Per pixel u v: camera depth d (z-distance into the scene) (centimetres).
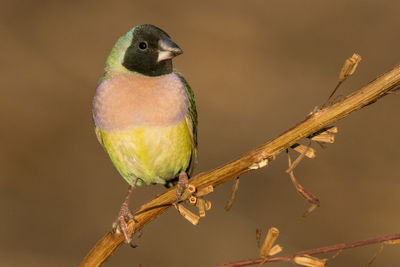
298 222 1256
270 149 432
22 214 1281
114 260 1134
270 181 1375
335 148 1466
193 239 1203
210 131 1542
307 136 429
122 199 1340
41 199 1334
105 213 1297
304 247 1173
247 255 1153
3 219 1254
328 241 1203
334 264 1149
